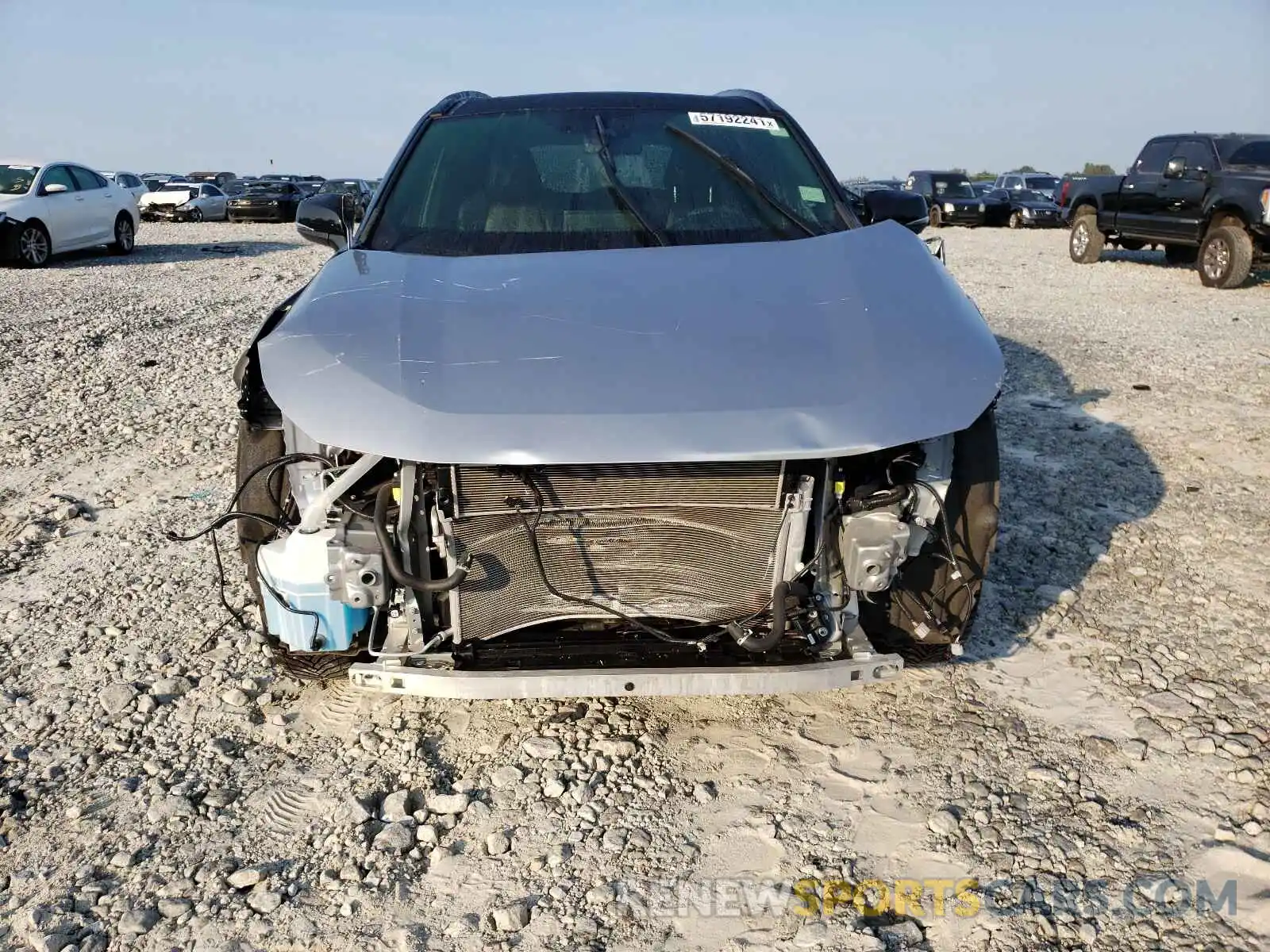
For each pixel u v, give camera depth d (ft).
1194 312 34.94
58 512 15.55
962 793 8.83
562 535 8.34
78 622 12.12
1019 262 54.65
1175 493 16.25
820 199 11.58
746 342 8.30
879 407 7.81
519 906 7.55
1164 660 11.08
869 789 8.93
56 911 7.59
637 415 7.63
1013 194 95.55
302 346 8.38
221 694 10.52
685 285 9.18
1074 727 9.80
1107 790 8.86
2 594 12.94
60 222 50.08
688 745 9.64
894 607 9.59
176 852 8.24
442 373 8.02
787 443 7.52
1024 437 19.29
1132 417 20.68
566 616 8.66
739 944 7.23
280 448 9.49
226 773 9.28
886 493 8.25
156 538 14.66
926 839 8.27
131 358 26.18
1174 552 13.93
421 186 11.56
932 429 7.77
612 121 12.34
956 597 9.57
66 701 10.44
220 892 7.79
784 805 8.73
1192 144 45.73
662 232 10.66
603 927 7.40
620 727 9.93
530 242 10.55
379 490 8.21
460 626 8.55
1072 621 11.97
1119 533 14.58
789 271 9.50
